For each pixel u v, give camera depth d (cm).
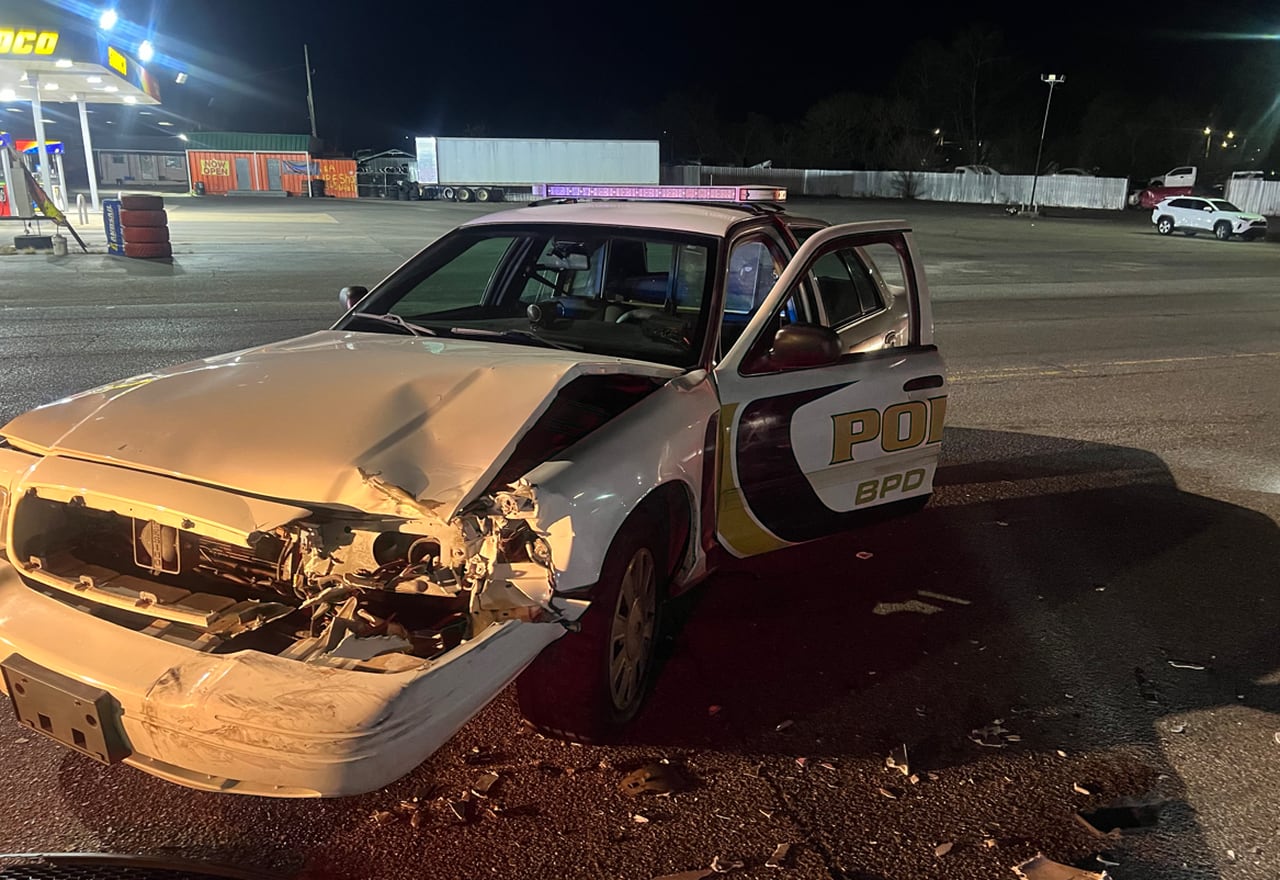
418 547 238
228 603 244
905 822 267
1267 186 5078
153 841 251
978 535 504
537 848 252
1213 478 622
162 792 272
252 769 207
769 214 420
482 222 438
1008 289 1684
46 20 1992
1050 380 925
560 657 273
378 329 391
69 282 1424
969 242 2845
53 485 253
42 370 810
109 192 4572
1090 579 448
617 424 293
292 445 251
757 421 354
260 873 239
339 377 292
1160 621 404
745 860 249
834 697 332
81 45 2084
